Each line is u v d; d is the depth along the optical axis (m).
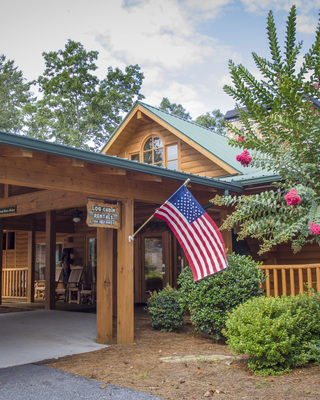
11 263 17.92
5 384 5.17
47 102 30.83
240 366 5.72
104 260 8.00
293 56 4.96
